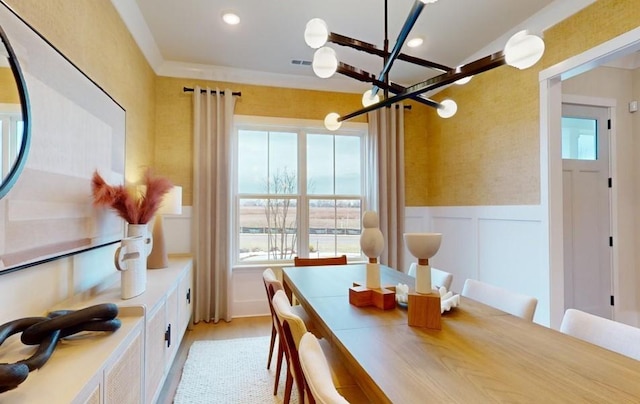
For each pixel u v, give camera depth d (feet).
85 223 5.53
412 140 13.83
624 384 2.72
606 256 10.80
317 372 2.63
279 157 12.67
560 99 8.56
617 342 3.73
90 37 5.97
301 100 12.59
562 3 7.88
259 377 7.45
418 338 3.74
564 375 2.87
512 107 9.60
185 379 7.34
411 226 13.71
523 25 8.90
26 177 3.95
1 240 3.55
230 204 11.48
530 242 8.98
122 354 4.07
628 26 6.62
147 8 8.16
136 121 8.93
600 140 10.81
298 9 8.22
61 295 4.95
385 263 12.69
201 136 11.41
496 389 2.64
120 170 7.38
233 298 11.80
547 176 8.46
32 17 4.17
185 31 9.26
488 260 10.53
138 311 4.99
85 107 5.53
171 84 11.42
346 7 8.14
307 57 10.85
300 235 12.73
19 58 3.82
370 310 4.79
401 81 12.90
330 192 13.12
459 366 3.04
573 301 10.43
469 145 11.43
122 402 4.08
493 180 10.32
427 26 8.99
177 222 11.39
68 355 3.65
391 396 2.54
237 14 8.44
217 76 11.77
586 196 10.69
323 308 4.88
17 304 3.94
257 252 12.35
